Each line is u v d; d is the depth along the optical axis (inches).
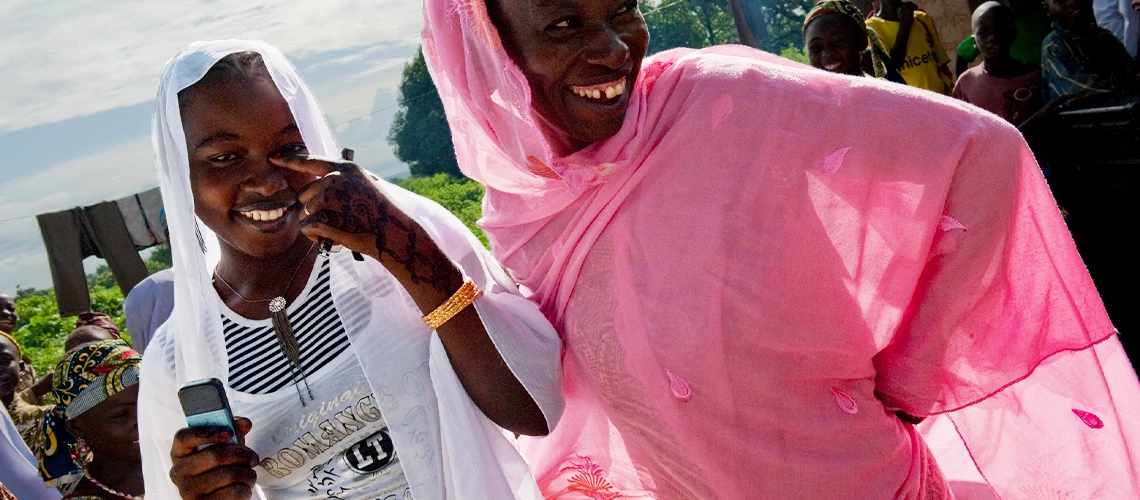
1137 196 201.6
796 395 85.9
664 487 94.6
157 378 88.3
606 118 84.2
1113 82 206.8
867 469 87.3
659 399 87.7
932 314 83.9
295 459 83.7
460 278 81.2
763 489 88.0
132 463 124.6
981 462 95.0
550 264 94.6
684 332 84.4
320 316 83.7
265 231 82.1
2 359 220.4
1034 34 238.4
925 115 79.5
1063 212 205.5
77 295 334.6
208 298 83.3
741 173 82.6
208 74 79.8
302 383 82.7
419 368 84.4
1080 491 90.6
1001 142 79.0
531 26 82.1
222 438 77.0
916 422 92.8
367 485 83.5
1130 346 187.6
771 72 84.2
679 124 84.6
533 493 85.7
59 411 125.0
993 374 85.2
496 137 91.4
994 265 81.5
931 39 258.5
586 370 92.9
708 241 83.0
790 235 82.3
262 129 80.2
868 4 311.9
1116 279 204.5
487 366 82.7
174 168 82.5
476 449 82.7
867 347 85.9
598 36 81.1
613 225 88.4
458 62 89.7
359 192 78.0
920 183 79.8
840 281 83.4
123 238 334.3
